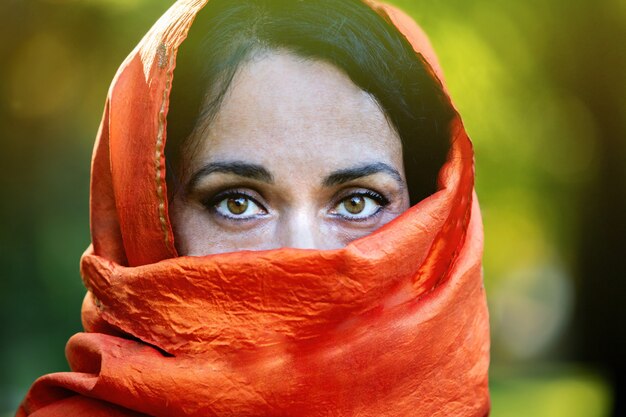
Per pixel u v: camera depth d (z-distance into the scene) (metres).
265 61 2.61
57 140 13.73
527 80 10.34
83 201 13.70
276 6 2.65
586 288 9.33
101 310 2.59
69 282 13.23
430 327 2.62
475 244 2.86
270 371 2.46
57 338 12.89
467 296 2.76
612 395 9.15
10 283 12.91
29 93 13.50
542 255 17.47
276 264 2.44
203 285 2.46
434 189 2.87
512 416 11.49
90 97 13.54
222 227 2.62
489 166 11.08
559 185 11.20
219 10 2.66
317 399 2.49
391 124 2.71
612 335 9.20
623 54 9.58
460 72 10.34
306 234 2.59
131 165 2.64
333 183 2.62
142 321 2.52
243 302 2.46
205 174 2.59
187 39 2.64
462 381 2.70
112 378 2.46
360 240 2.52
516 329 21.84
